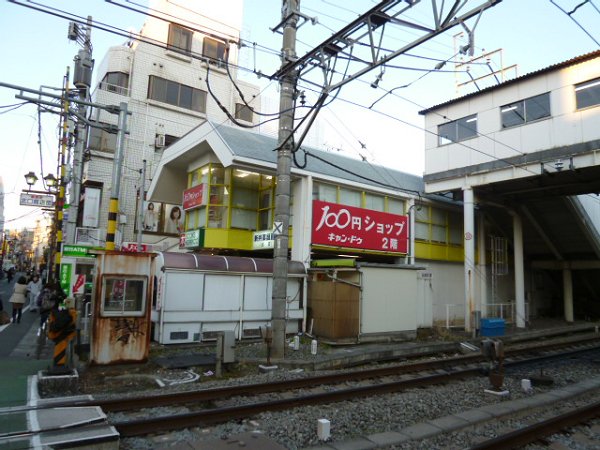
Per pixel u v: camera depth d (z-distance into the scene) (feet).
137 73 91.20
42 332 35.58
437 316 69.41
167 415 21.53
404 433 19.43
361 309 48.32
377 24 26.96
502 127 60.08
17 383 24.86
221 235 57.36
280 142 39.60
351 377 31.01
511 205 70.49
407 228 65.26
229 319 44.78
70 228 55.57
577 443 19.88
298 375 31.89
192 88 98.02
